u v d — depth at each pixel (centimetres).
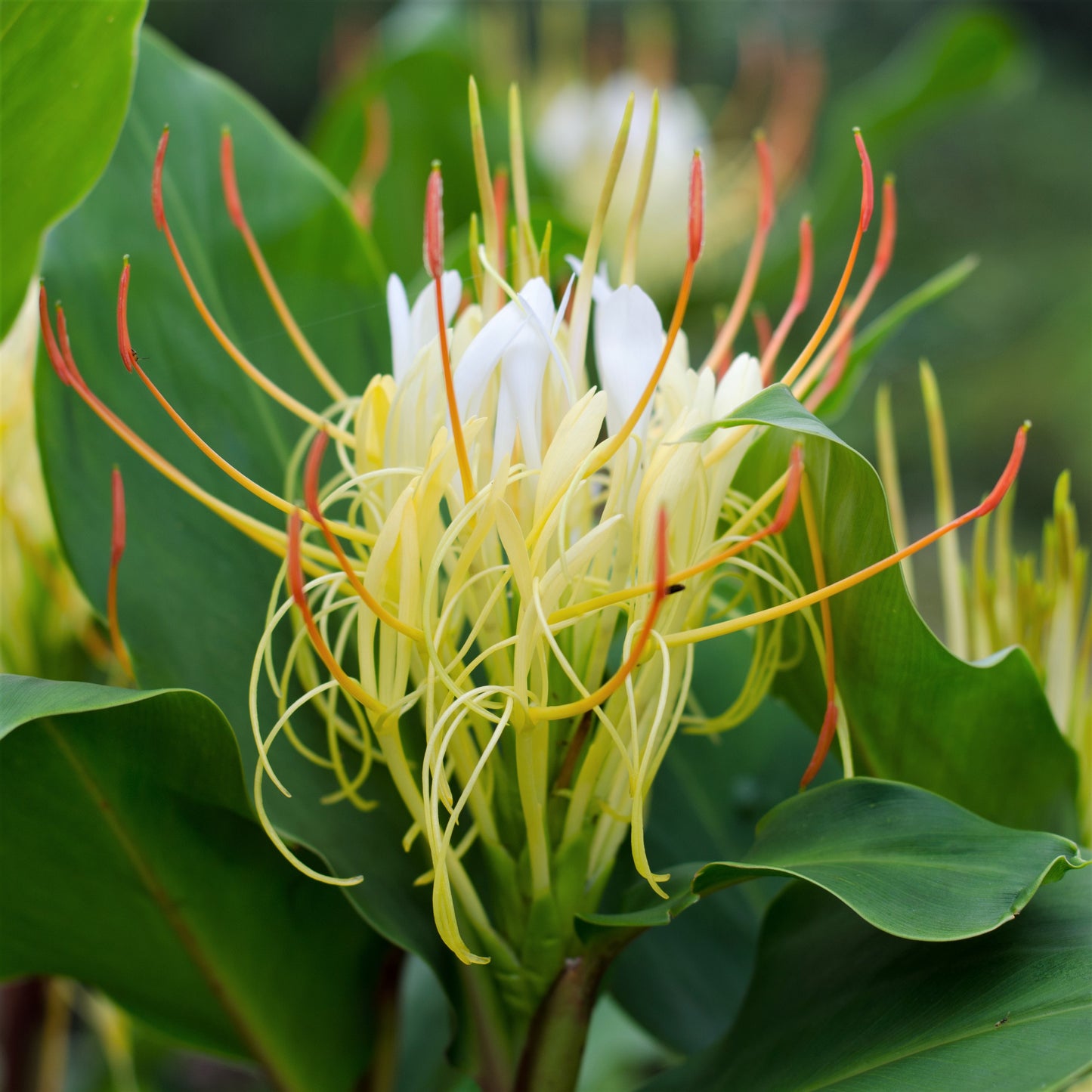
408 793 58
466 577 58
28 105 60
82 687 57
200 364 62
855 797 58
